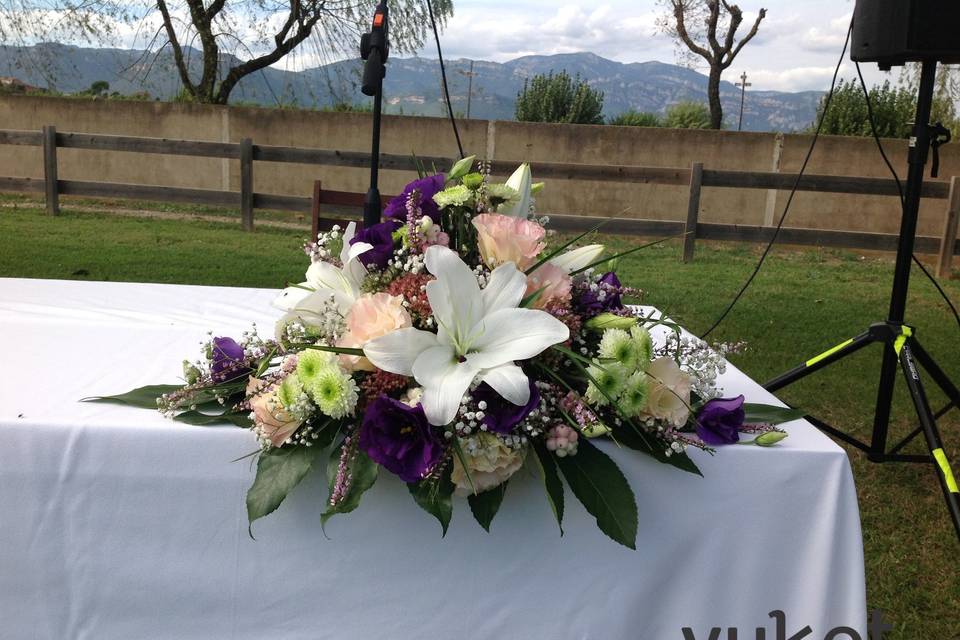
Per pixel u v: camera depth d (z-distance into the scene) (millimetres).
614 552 1397
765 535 1414
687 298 6531
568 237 8328
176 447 1352
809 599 1416
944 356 5367
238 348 1512
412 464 1229
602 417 1367
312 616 1401
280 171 11000
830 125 11977
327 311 1377
